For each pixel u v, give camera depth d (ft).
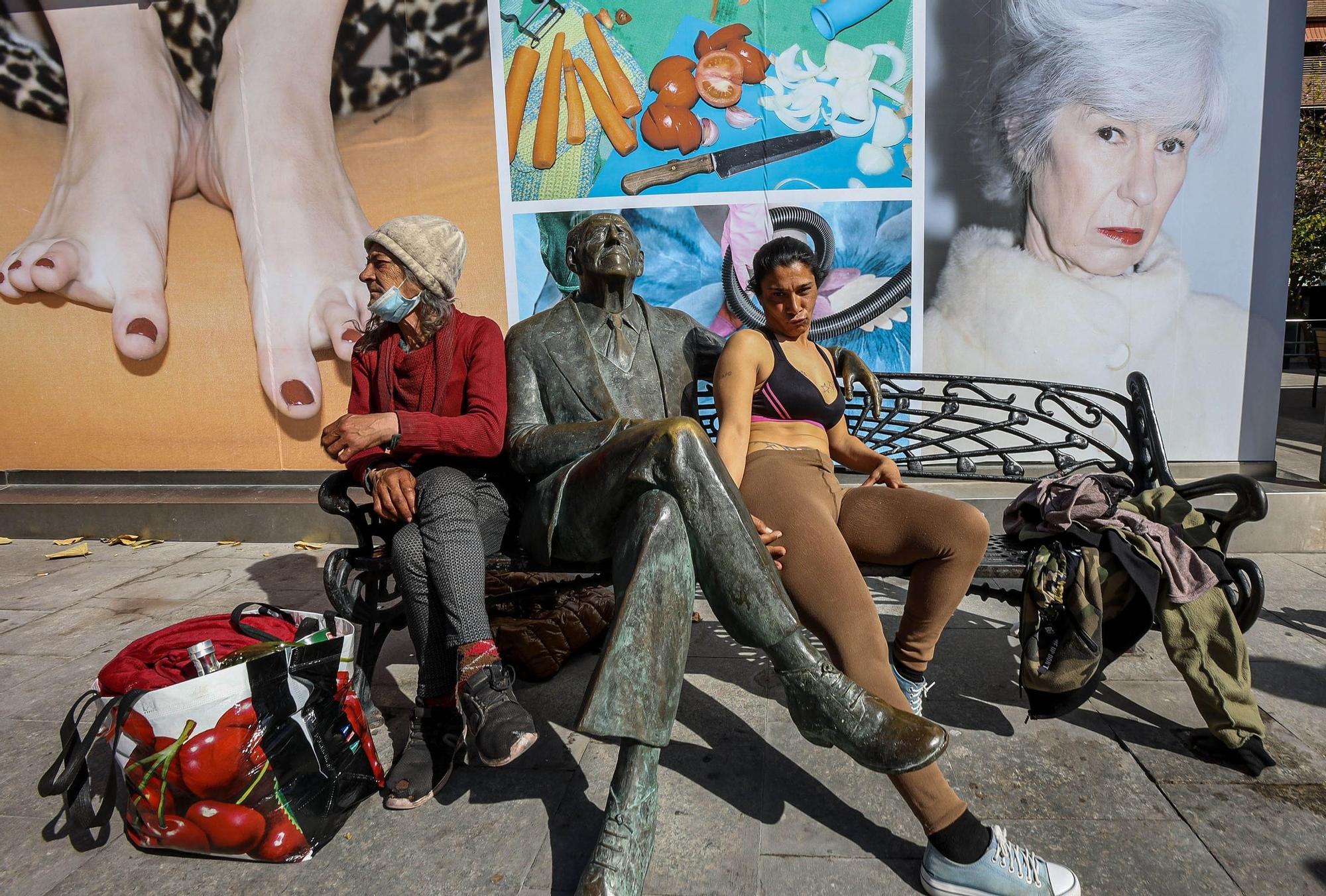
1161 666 8.55
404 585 6.63
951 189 12.76
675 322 8.01
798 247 7.08
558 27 12.87
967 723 7.48
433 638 6.66
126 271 14.08
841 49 12.55
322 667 6.13
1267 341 12.60
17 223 14.15
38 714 8.14
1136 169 12.32
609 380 7.46
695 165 13.03
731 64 12.71
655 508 5.50
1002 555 7.55
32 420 14.82
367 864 5.82
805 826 6.13
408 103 13.32
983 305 12.98
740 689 8.40
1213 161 12.25
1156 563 6.91
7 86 13.71
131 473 14.80
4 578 12.28
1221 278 12.52
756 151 12.92
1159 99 12.10
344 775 6.21
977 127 12.57
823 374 7.54
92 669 9.13
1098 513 7.38
